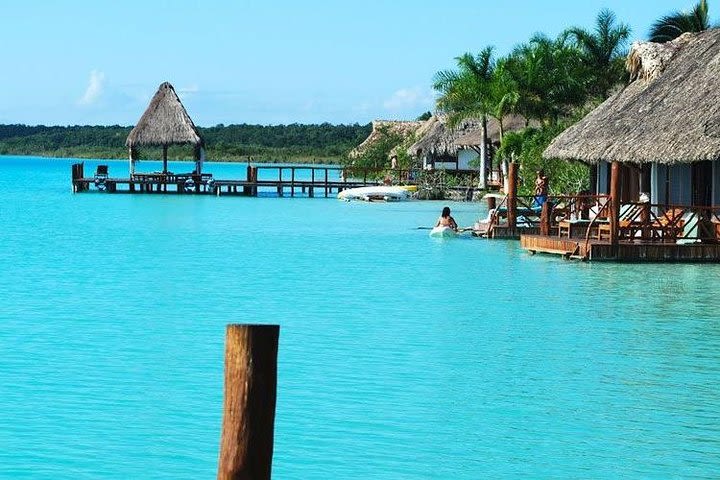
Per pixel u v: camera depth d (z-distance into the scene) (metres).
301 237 37.66
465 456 11.98
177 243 35.62
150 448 12.26
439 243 34.97
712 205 29.27
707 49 31.67
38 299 22.84
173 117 65.69
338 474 11.37
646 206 28.38
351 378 15.42
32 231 40.03
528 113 57.41
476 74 58.53
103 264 29.47
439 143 73.56
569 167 46.16
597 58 56.09
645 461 11.88
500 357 16.84
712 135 27.16
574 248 28.94
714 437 12.77
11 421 13.25
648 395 14.56
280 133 162.00
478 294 23.30
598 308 21.27
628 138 30.31
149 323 19.89
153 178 66.12
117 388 14.91
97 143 197.00
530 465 11.75
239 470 5.96
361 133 160.25
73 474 11.40
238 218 47.09
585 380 15.39
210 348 17.64
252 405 5.96
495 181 64.75
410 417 13.49
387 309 21.39
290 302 22.38
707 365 16.33
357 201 60.56
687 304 21.69
